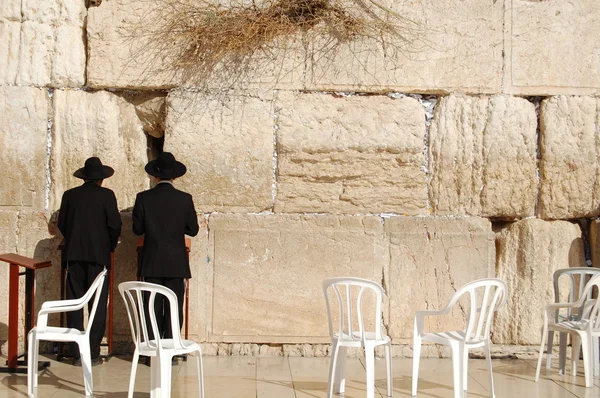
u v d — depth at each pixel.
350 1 7.84
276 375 6.82
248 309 7.70
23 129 7.73
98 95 7.84
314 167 7.79
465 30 7.87
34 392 6.05
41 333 5.96
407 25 7.84
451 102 7.88
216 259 7.71
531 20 7.88
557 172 7.86
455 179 7.88
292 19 7.88
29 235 7.70
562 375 6.91
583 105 7.87
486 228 7.85
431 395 6.13
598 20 7.90
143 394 6.09
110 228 7.12
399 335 7.77
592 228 8.01
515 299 7.87
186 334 7.28
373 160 7.82
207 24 7.73
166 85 7.79
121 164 7.90
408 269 7.80
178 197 6.98
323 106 7.83
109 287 7.36
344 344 5.72
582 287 6.97
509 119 7.85
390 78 7.82
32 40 7.79
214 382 6.52
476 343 5.86
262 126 7.78
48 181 7.80
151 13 7.79
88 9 7.80
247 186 7.77
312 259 7.75
